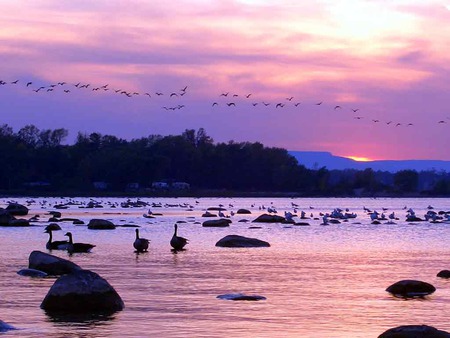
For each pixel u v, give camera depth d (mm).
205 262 45344
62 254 50062
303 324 25609
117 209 142875
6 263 43438
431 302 30453
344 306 29312
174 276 38125
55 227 74812
